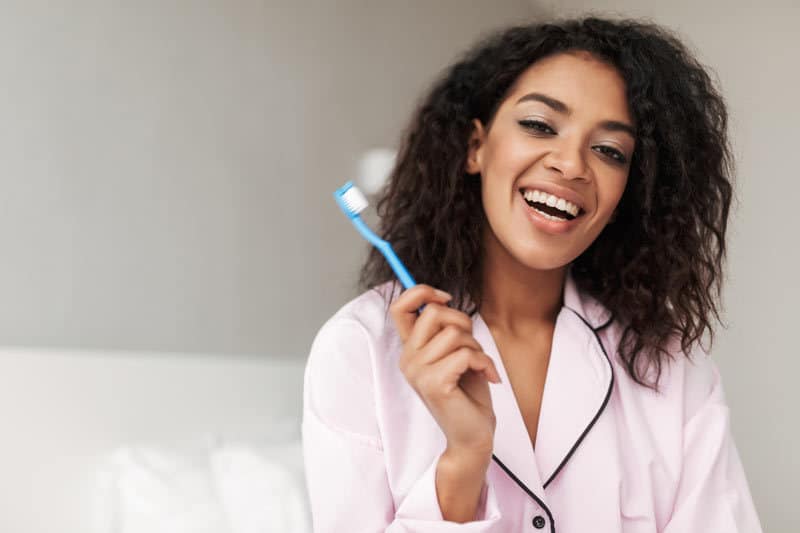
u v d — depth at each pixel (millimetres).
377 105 3184
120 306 2541
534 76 1061
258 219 2838
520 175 1027
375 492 982
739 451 2908
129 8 2613
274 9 2930
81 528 2277
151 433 2457
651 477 1069
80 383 2371
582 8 3428
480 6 3543
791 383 2732
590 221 1031
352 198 860
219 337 2723
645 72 1077
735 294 2906
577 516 1023
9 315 2365
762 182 2820
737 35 2893
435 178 1153
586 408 1049
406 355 835
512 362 1090
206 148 2740
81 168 2500
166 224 2645
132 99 2604
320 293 2969
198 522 2246
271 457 2424
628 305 1153
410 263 1149
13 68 2412
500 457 1002
